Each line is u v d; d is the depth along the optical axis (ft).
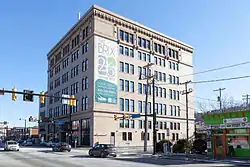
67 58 226.99
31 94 85.81
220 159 84.33
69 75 219.00
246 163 73.00
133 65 202.80
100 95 177.99
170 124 225.56
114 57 190.49
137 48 207.10
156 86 218.18
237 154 92.32
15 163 72.43
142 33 214.48
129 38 203.82
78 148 166.40
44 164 69.51
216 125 98.68
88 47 187.42
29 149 163.43
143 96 206.08
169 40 238.68
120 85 191.83
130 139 190.49
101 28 185.88
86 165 66.85
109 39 189.26
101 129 174.60
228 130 95.86
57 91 248.52
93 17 183.42
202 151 108.78
